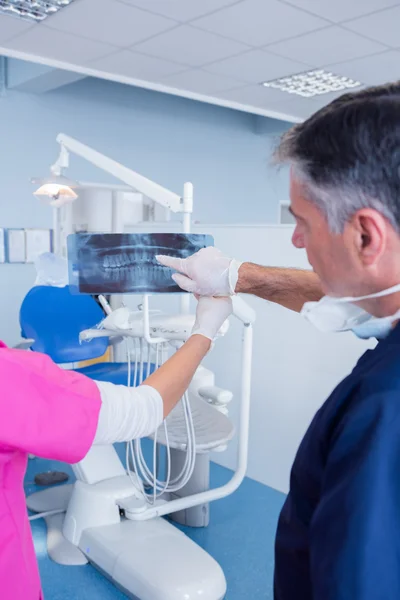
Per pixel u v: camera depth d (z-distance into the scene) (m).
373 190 0.50
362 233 0.52
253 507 2.48
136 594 1.77
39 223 5.55
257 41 4.14
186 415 1.69
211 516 2.40
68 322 2.59
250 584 1.95
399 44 4.19
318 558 0.51
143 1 3.46
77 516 2.09
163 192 2.06
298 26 3.83
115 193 3.44
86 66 4.80
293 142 0.55
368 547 0.48
